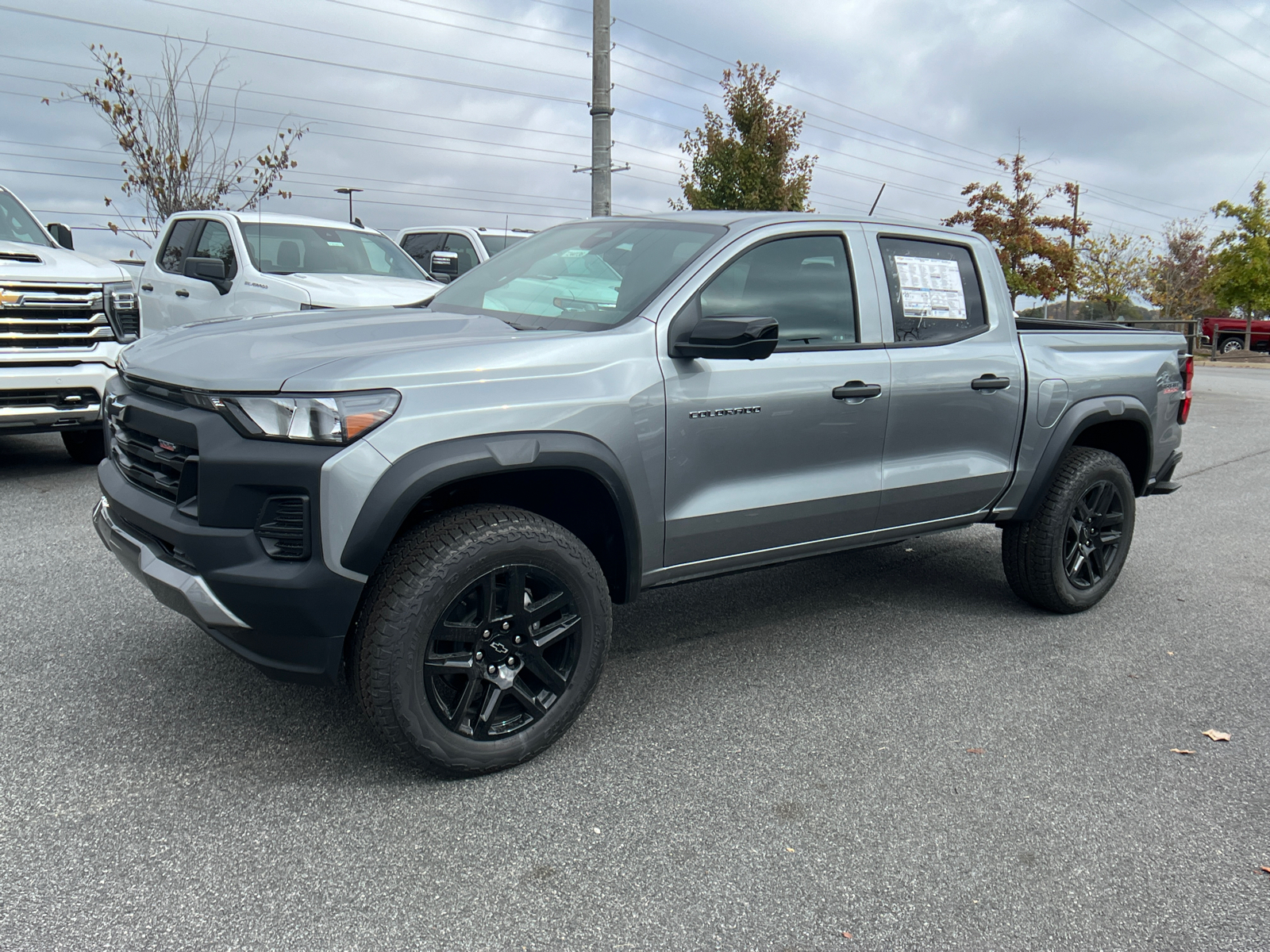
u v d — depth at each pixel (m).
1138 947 2.27
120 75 14.59
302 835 2.57
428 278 9.02
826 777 3.01
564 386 2.92
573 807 2.77
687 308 3.26
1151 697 3.72
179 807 2.67
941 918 2.35
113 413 3.17
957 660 4.03
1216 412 14.19
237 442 2.58
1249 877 2.56
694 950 2.19
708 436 3.28
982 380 4.08
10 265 6.31
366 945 2.15
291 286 7.52
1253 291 33.66
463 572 2.71
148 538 2.85
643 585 3.31
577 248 3.85
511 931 2.22
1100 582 4.72
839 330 3.70
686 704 3.51
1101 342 4.70
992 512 4.34
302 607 2.57
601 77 13.10
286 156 15.58
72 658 3.63
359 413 2.57
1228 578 5.44
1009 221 23.53
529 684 3.04
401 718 2.70
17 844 2.46
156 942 2.12
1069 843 2.69
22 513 5.72
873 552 5.70
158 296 9.09
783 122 16.05
